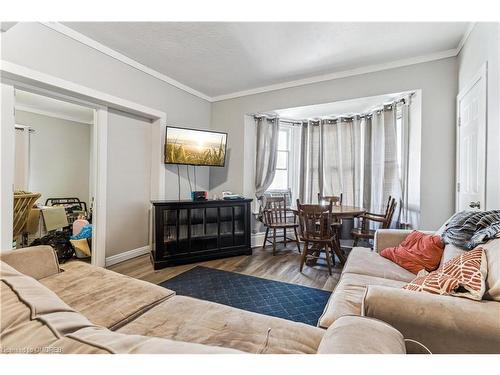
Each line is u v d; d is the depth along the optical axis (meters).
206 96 4.16
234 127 4.09
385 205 3.36
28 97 3.88
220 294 2.27
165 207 2.98
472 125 2.14
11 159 2.13
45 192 4.83
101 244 2.86
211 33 2.42
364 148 3.84
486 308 0.86
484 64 1.87
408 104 3.03
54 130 4.95
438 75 2.68
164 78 3.40
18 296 0.68
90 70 2.54
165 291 1.32
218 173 4.25
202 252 3.22
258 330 0.98
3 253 1.34
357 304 1.25
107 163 2.93
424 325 0.86
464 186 2.34
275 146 4.21
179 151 3.43
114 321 1.04
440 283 1.04
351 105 3.48
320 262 3.22
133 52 2.80
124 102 2.89
